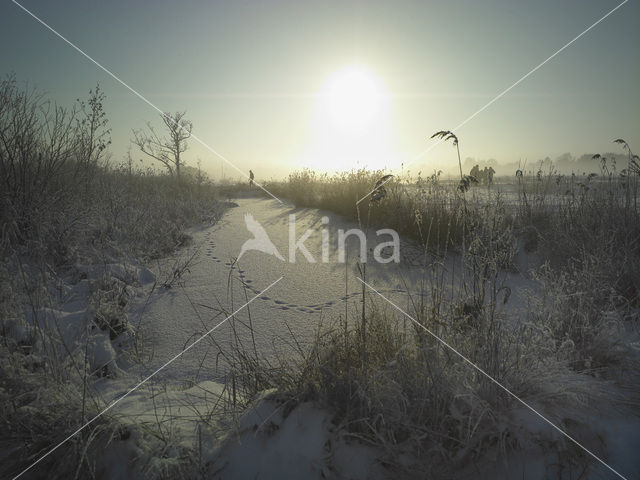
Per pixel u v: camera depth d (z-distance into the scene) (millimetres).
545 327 2705
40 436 1949
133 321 3785
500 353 2338
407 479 1797
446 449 1904
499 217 2779
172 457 1857
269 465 1876
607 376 2443
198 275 5344
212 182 17625
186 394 2557
